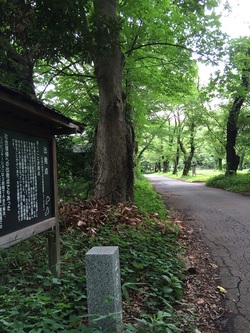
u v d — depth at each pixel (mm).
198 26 10633
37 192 3533
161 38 11070
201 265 5234
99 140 8422
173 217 8977
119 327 2721
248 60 11852
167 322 3219
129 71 12133
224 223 8664
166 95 14289
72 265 4066
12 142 3074
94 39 5543
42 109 3049
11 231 2986
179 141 36375
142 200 11094
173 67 12750
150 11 9500
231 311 3633
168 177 40781
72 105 15031
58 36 5312
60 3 4852
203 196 15461
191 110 25094
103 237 5363
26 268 3785
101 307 2729
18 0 4676
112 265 2742
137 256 4672
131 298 3766
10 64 6438
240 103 20000
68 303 3127
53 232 3873
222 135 23578
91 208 6406
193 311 3598
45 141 3834
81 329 2516
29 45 5867
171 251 5359
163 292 3785
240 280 4523
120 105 8406
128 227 5957
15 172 3107
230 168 21859
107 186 8133
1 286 2975
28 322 2566
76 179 11922
